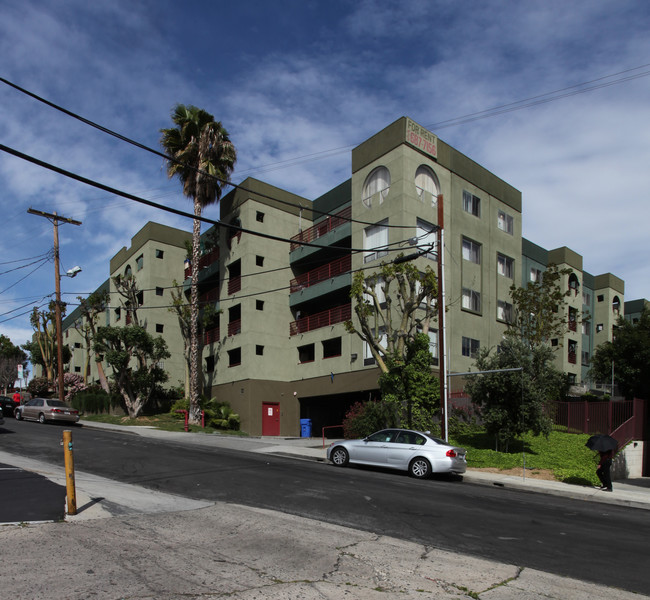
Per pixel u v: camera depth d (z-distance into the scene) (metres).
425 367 21.92
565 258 43.06
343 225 30.56
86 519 7.95
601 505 13.61
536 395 20.53
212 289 39.38
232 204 35.50
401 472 16.73
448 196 29.98
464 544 8.13
